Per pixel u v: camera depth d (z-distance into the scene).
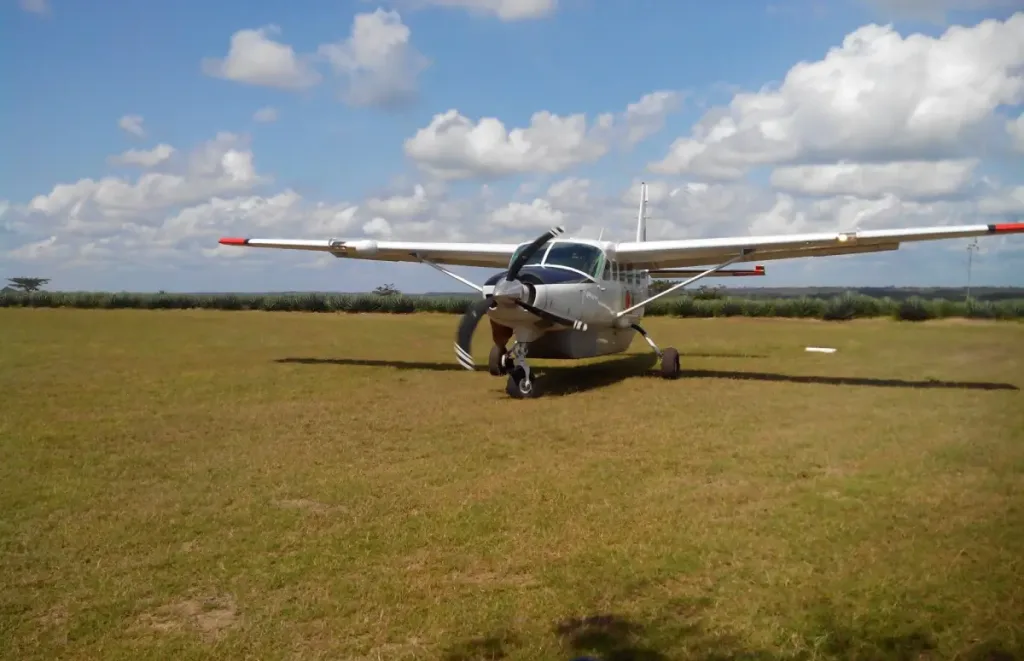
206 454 6.45
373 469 5.89
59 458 6.28
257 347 17.38
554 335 10.88
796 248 11.60
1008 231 10.04
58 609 3.40
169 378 11.62
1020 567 3.72
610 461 6.07
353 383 11.15
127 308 42.56
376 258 14.98
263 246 14.82
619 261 12.38
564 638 3.07
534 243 9.84
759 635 3.09
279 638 3.11
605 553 3.98
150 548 4.14
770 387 10.53
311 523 4.55
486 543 4.16
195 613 3.36
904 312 30.66
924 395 9.70
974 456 6.15
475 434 7.26
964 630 3.10
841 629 3.12
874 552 3.95
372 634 3.13
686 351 16.81
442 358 15.12
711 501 4.91
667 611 3.31
